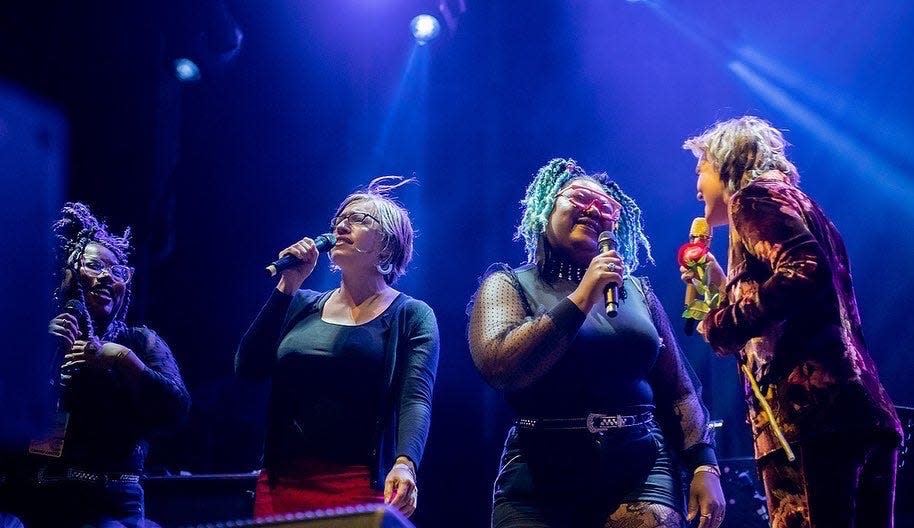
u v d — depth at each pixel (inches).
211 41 249.9
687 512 116.0
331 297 135.2
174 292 287.1
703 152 116.7
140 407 131.2
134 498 130.6
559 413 109.5
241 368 131.3
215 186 295.3
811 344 96.0
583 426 108.7
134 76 249.4
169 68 254.7
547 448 108.5
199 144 292.7
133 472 131.9
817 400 93.7
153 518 173.5
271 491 122.9
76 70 243.3
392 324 131.1
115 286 139.3
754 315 96.2
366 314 132.0
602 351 110.7
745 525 159.3
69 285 133.4
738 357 103.6
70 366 125.6
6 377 31.0
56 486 124.6
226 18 247.0
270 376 132.6
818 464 93.2
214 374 284.4
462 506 294.2
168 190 274.7
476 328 113.7
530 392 110.6
